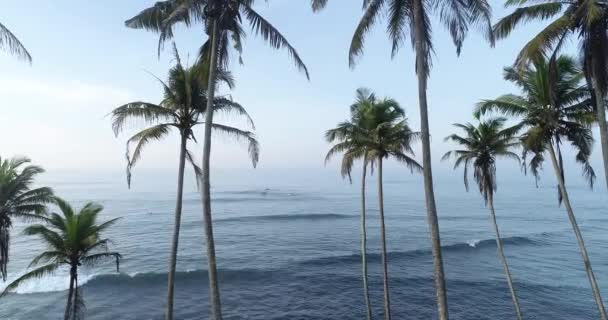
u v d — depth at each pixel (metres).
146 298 36.22
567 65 15.37
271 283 41.53
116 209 124.75
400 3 12.18
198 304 34.53
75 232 19.28
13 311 32.72
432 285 40.69
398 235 74.12
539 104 16.22
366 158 20.41
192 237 70.94
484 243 64.44
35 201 20.81
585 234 75.38
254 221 95.50
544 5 12.89
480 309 33.97
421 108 11.20
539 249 60.81
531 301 35.91
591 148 15.60
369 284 41.09
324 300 35.94
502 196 189.75
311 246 62.69
